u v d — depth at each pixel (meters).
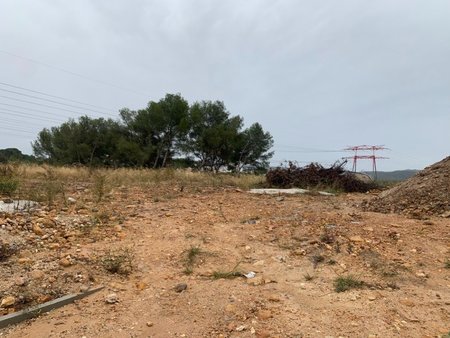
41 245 4.34
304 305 3.30
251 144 38.38
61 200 6.74
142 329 2.94
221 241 5.03
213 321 3.03
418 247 4.66
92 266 3.93
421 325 2.98
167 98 34.91
